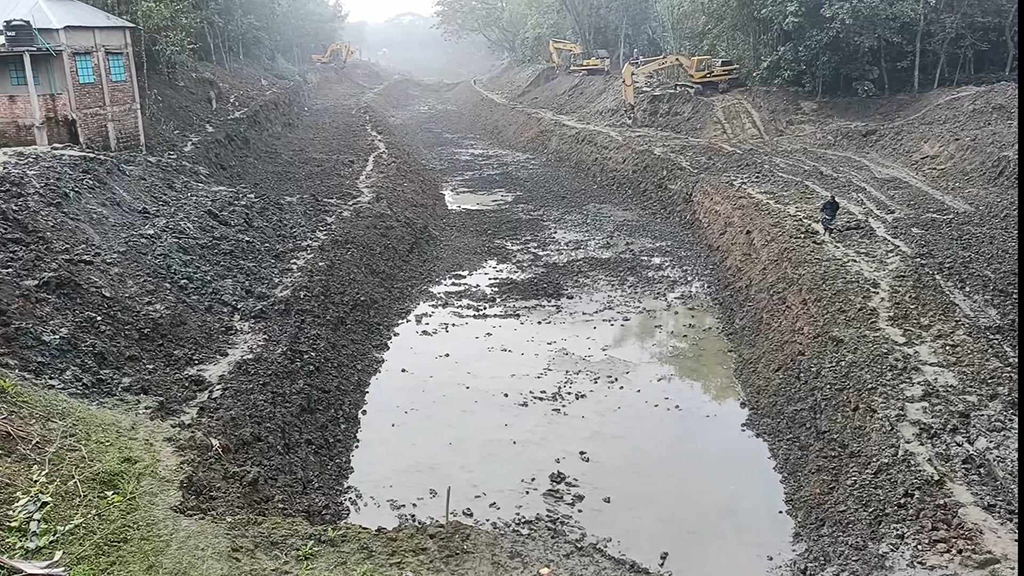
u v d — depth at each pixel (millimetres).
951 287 15797
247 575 8117
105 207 17594
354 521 11250
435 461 12844
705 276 21422
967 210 20578
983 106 26750
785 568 10281
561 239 25219
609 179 32844
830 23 32469
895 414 11742
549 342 17453
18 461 9094
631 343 17406
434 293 20562
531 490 12109
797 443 12859
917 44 31969
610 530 11180
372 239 21609
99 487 9133
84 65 20984
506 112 52000
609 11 53281
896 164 26625
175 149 24812
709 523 11312
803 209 21797
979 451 10766
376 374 15844
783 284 17516
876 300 15352
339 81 74125
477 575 8703
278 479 11211
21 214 14758
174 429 11156
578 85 49375
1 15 20391
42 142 20516
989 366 12742
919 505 10062
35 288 12930
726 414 14375
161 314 14336
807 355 14445
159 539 8430
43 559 7766
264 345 14359
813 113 33375
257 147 32406
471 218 28109
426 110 64750
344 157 33312
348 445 13195
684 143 33062
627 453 13109
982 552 9000
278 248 19750
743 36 37531
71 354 12039
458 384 15453
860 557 9703
